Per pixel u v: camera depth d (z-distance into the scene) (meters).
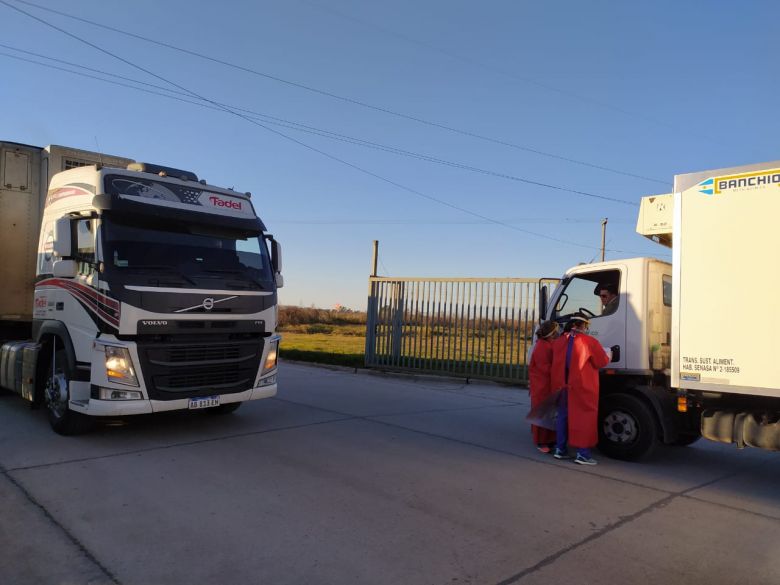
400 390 12.84
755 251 5.51
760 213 5.50
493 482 5.87
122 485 5.31
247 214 7.99
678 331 5.94
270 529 4.41
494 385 14.11
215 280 7.25
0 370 8.72
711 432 6.11
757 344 5.46
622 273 7.18
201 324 7.03
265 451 6.73
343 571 3.76
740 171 5.62
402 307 15.88
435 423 9.00
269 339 7.79
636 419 6.87
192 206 7.42
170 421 8.24
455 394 12.61
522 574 3.81
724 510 5.28
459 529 4.55
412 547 4.18
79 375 6.75
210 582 3.57
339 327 34.62
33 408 7.88
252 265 7.87
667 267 7.35
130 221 6.94
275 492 5.27
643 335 6.91
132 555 3.90
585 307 7.60
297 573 3.72
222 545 4.10
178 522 4.49
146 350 6.58
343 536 4.33
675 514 5.12
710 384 5.71
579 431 6.67
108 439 7.04
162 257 7.02
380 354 16.23
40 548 3.97
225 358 7.26
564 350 6.84
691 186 5.91
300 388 12.34
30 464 5.88
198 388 7.00
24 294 8.73
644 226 7.18
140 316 6.54
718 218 5.73
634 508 5.23
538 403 7.19
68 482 5.34
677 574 3.90
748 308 5.52
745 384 5.51
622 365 7.05
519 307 14.03
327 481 5.66
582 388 6.68
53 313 7.44
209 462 6.17
